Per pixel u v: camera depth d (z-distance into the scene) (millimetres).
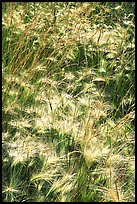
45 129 4047
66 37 5027
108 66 5125
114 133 4086
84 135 3838
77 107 4336
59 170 3746
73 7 5770
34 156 3777
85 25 5355
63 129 3977
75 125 3992
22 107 4301
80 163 3764
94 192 3602
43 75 4801
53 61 4906
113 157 3750
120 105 4727
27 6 5473
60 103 4316
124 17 5434
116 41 5191
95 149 3721
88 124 4043
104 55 5250
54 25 5219
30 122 4230
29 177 3717
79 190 3600
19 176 3707
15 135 3926
